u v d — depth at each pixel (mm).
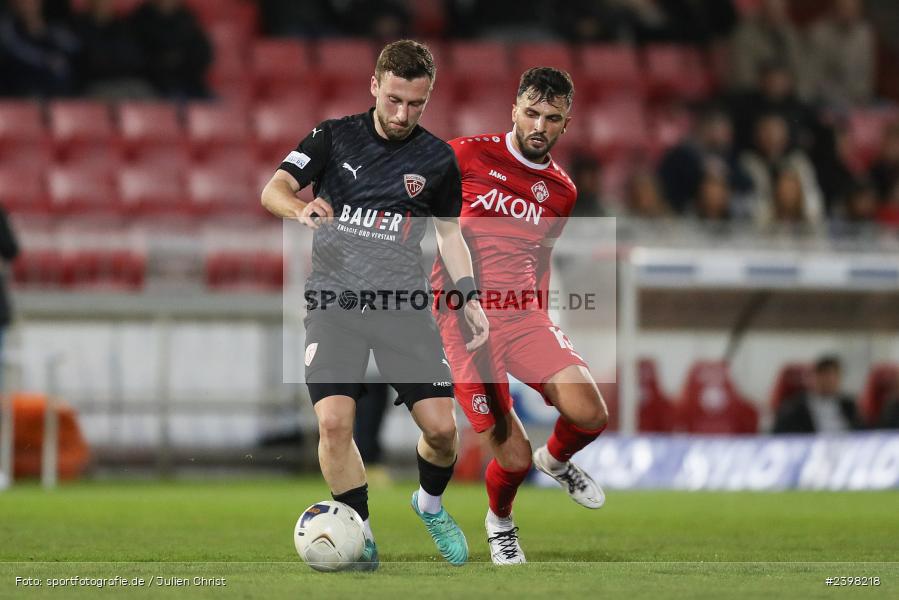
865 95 66250
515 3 64562
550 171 21188
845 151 60188
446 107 61000
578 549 21703
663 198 52406
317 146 17922
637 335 45656
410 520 27703
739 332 45875
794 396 44281
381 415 40469
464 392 19734
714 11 65625
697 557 20297
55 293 46031
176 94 57469
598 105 62406
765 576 16453
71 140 55281
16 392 44188
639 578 16078
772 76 57688
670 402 43750
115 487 40281
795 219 49531
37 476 43438
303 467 46844
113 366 46406
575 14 64875
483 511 30359
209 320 46906
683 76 64250
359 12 62688
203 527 25719
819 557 20359
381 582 15445
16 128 55156
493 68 62625
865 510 31125
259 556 20156
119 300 46438
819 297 44688
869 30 67688
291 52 61375
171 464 46438
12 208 53594
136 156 55625
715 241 45656
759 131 55438
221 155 56375
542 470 22172
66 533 24250
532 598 13891
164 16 57625
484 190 20984
